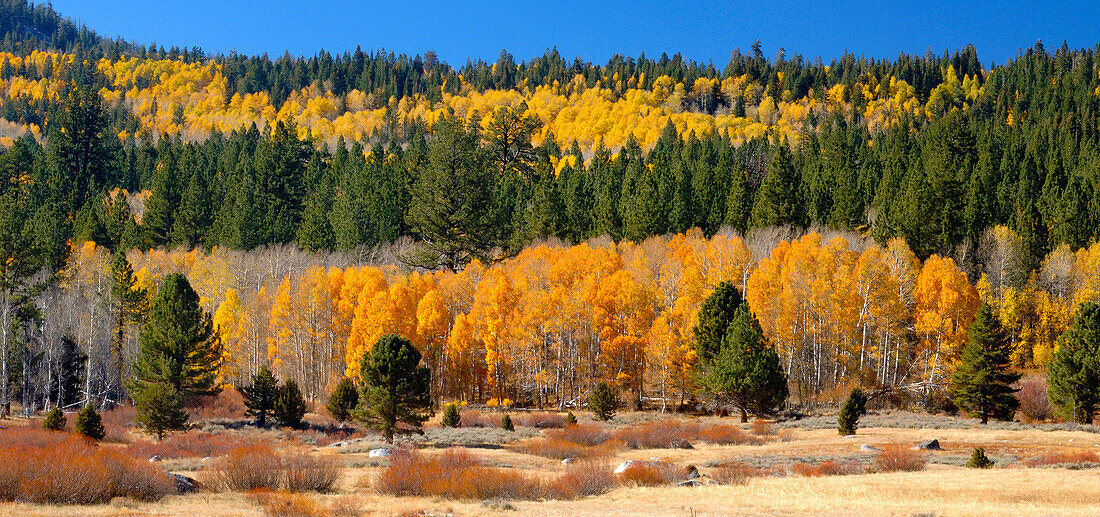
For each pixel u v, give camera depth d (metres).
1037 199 106.25
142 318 75.88
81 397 75.12
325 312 83.06
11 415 68.12
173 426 51.38
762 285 76.44
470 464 29.62
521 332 76.81
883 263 76.44
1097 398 56.44
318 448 46.31
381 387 47.22
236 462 28.17
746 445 49.31
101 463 24.97
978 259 92.06
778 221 103.56
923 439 47.91
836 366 74.44
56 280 92.12
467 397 82.50
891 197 107.75
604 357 75.44
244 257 104.31
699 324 65.44
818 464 36.34
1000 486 27.53
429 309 77.62
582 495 27.75
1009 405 60.72
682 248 90.56
